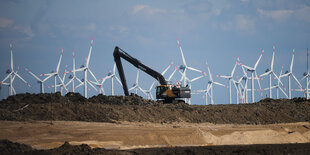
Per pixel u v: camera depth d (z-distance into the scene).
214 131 83.06
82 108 95.25
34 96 103.25
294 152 58.16
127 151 52.69
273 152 57.69
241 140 74.75
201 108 114.31
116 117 94.06
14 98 100.81
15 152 44.91
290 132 89.62
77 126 78.94
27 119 84.44
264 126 98.25
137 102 113.38
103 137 67.31
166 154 52.91
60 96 105.38
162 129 81.06
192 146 64.38
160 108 106.44
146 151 55.31
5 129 67.88
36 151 46.03
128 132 73.88
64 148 46.56
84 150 46.84
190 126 93.81
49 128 73.12
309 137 82.88
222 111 114.81
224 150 58.56
